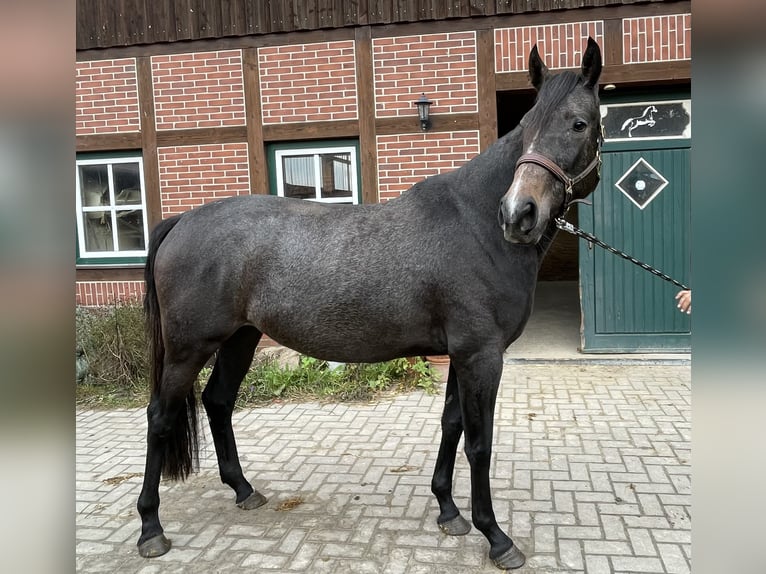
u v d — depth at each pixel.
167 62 6.36
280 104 6.22
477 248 2.46
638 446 3.88
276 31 6.11
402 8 5.86
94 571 2.65
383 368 5.48
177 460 2.92
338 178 6.32
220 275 2.73
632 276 5.96
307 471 3.69
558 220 2.43
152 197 6.58
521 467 3.60
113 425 4.77
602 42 5.58
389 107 6.02
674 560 2.58
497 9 5.70
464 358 2.50
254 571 2.61
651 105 5.75
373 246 2.58
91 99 6.55
